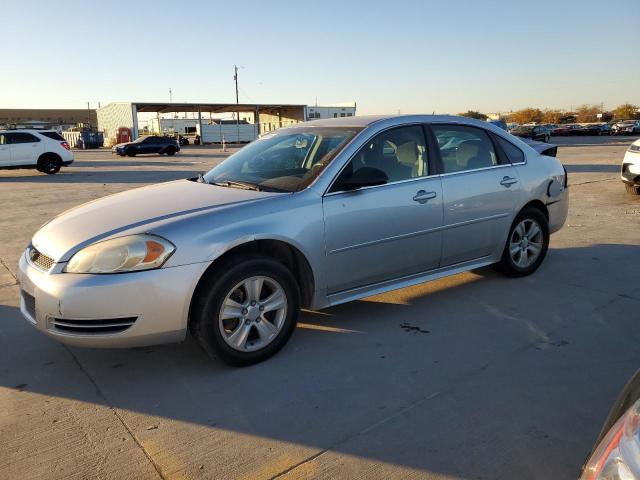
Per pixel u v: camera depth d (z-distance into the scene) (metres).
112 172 19.36
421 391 3.13
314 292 3.69
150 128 65.69
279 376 3.34
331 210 3.65
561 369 3.37
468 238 4.50
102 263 3.04
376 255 3.93
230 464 2.52
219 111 62.62
